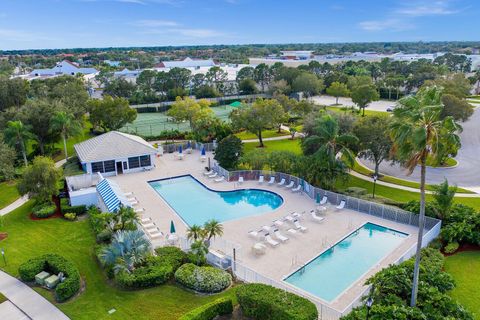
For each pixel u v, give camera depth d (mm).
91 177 42531
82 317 20859
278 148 60812
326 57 196000
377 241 30922
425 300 20000
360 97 87250
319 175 39375
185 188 44281
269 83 129875
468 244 29328
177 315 20734
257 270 26109
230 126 62750
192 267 24438
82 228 32750
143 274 23531
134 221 29016
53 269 24766
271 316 19375
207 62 186625
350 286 24344
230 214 36969
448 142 18797
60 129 53031
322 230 32219
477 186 42844
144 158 49969
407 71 150125
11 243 30078
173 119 76938
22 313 21375
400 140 18766
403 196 39750
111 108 66500
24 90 72938
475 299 22625
